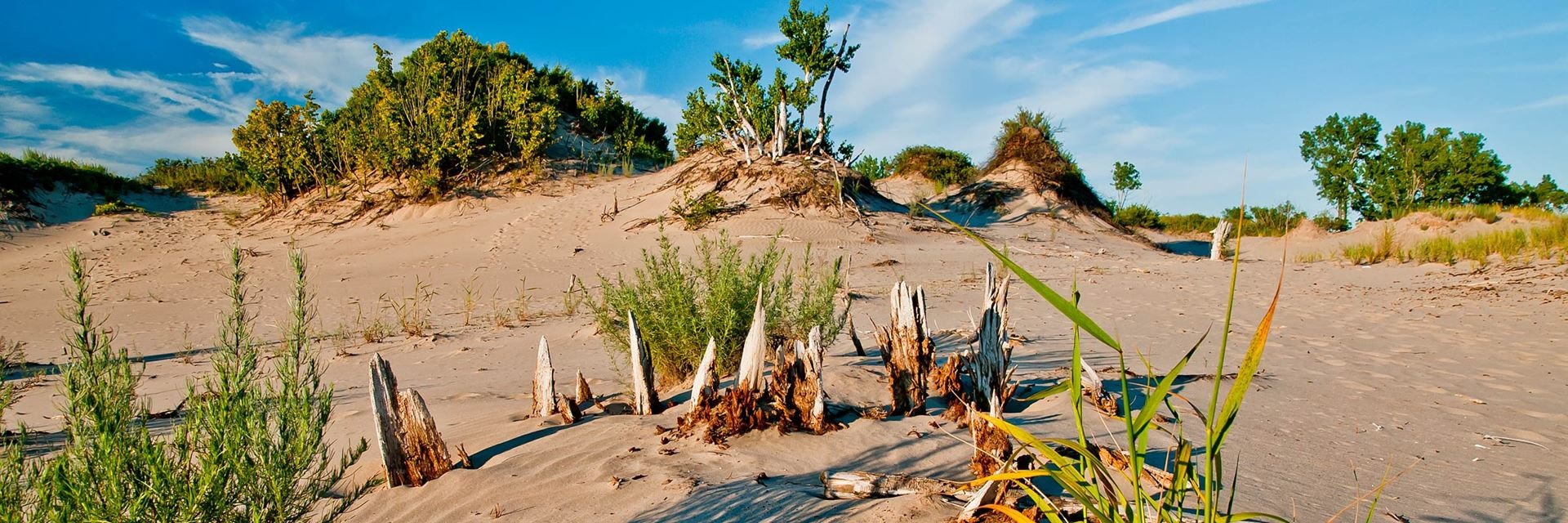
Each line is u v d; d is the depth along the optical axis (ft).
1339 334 28.27
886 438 13.85
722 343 19.92
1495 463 12.69
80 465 8.52
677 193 88.79
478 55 113.50
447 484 12.89
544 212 87.81
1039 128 118.93
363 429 17.38
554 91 118.42
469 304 41.75
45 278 67.10
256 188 105.70
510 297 50.96
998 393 15.12
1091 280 49.01
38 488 8.31
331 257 74.18
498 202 94.32
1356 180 152.25
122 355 9.46
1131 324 31.17
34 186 95.76
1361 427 15.10
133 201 104.37
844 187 89.20
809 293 23.31
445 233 82.28
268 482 9.02
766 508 10.91
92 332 9.30
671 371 20.61
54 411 20.85
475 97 107.76
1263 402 17.13
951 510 10.44
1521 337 26.48
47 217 92.12
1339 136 154.10
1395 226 80.12
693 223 78.13
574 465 13.24
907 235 81.82
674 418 15.88
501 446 14.90
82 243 85.15
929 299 40.34
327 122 111.55
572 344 30.58
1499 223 76.54
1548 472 12.18
